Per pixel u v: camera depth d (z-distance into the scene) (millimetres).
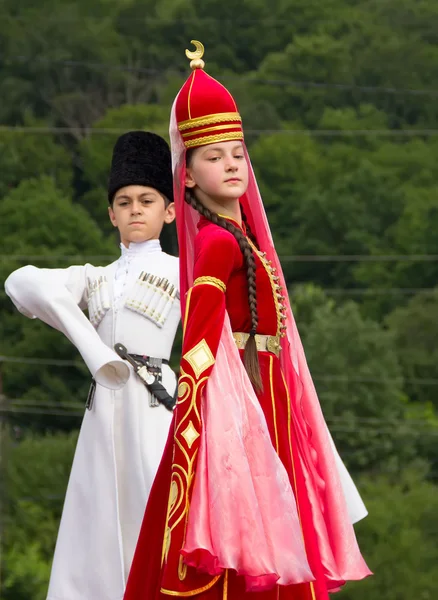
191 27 109625
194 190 10078
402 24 115312
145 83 104812
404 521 74000
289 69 109625
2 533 72875
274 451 9570
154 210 12094
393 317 98875
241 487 9352
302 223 102812
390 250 102062
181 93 9977
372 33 113562
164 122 98312
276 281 10133
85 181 97375
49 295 11492
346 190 102438
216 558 9195
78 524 11719
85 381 84625
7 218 88312
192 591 9312
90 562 11562
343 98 111000
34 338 84188
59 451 77188
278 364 10055
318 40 110375
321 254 101625
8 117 100250
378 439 88875
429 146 107562
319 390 89875
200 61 10070
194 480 9398
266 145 103625
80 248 88125
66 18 105250
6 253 87188
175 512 9344
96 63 104062
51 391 83500
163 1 110375
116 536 11516
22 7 105875
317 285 101938
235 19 111375
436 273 100562
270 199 102750
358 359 90625
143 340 11891
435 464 89062
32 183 91750
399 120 110375
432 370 96562
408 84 111625
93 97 102750
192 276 10133
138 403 11742
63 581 11617
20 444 77812
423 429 89688
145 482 11594
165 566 9367
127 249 12195
